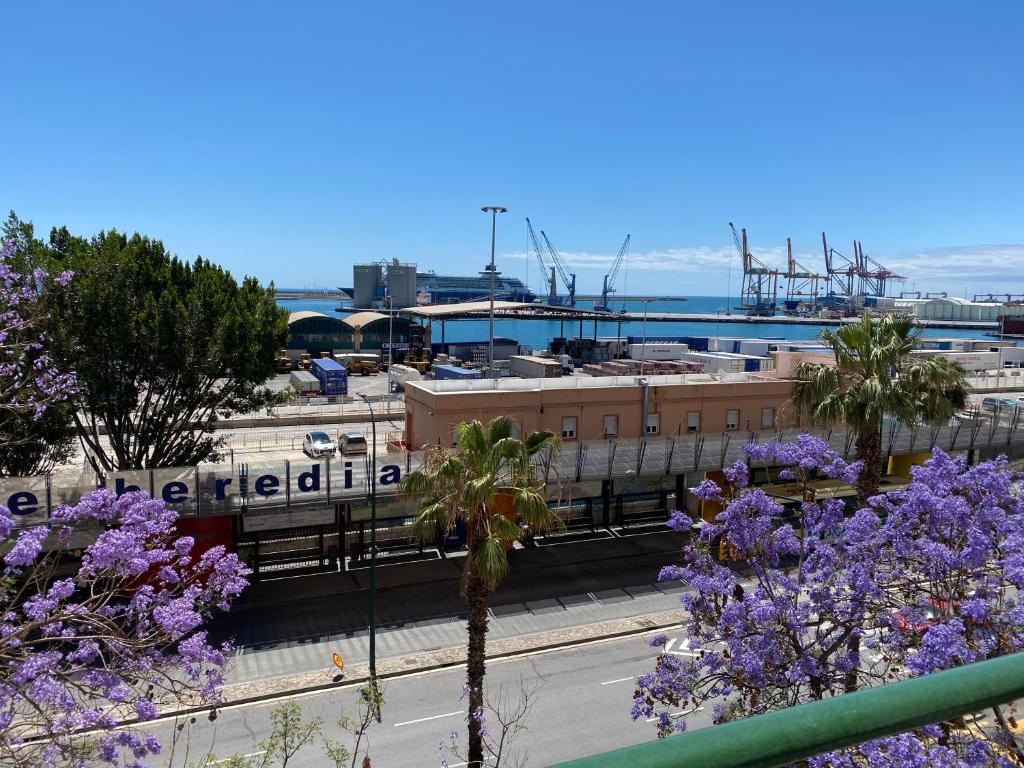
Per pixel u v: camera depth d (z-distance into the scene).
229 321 32.19
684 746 1.72
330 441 53.09
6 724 9.45
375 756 20.25
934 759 7.80
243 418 63.00
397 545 35.06
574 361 95.62
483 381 38.47
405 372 86.81
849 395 25.25
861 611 13.64
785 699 13.77
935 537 13.21
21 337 23.02
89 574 11.23
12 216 28.19
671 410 39.81
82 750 9.88
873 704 1.88
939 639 10.12
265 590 30.89
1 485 25.33
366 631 27.77
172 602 11.09
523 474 19.34
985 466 13.88
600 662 25.88
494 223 65.69
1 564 22.69
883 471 42.94
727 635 14.72
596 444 34.81
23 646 10.62
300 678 24.19
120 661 11.20
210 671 11.29
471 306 106.62
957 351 91.81
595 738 21.23
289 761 19.84
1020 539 12.04
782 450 16.31
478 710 18.98
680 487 40.25
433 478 19.06
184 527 29.89
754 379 43.53
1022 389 78.19
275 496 29.28
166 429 33.91
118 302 29.88
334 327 102.38
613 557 35.31
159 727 20.88
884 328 25.34
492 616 29.31
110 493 11.78
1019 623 10.52
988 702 1.99
